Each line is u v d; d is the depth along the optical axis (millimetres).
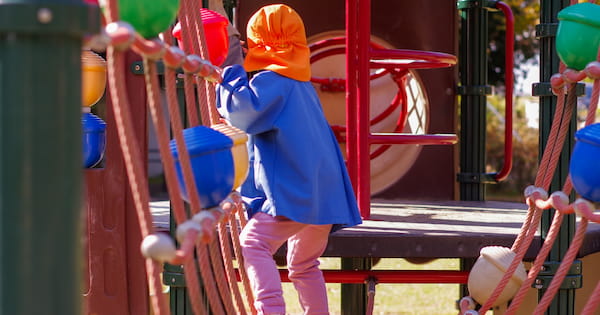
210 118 5770
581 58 5488
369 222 8992
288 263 7262
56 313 2664
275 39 6914
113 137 8578
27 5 2557
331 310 15945
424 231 8086
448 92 13461
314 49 11812
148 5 4105
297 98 6801
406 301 16391
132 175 3711
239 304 6074
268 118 6645
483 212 10695
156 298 3580
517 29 35250
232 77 6562
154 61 3945
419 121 13695
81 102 2768
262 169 6719
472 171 13297
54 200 2652
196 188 4430
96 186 8578
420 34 13305
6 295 2633
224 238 5965
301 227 6766
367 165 9094
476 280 6578
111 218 8602
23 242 2625
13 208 2621
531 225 6141
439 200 13352
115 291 8602
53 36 2629
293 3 13094
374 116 14352
